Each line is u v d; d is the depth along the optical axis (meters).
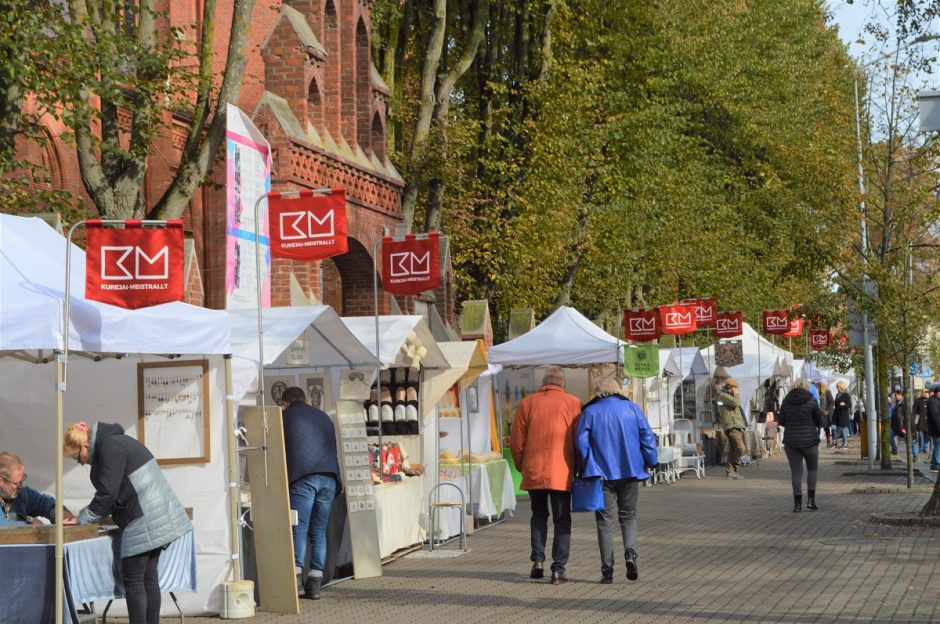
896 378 49.59
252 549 12.88
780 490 26.58
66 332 9.48
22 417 12.90
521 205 33.81
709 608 11.79
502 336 35.94
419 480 17.39
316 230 17.02
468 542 18.30
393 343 16.50
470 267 34.31
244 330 13.88
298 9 25.92
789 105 45.94
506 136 35.50
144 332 10.84
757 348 42.84
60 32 16.41
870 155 29.05
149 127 18.33
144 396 12.65
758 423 42.44
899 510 20.80
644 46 38.88
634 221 38.03
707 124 46.66
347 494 14.63
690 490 27.33
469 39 31.38
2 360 12.88
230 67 18.42
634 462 13.51
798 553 15.73
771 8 47.69
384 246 19.38
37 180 17.45
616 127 36.78
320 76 25.53
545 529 14.07
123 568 9.92
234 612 12.17
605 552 13.62
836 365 55.38
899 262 27.77
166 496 10.06
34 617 9.58
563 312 27.12
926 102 15.47
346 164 25.95
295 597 12.41
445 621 11.53
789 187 31.33
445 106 30.14
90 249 10.72
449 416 20.88
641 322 29.38
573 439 13.70
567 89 35.00
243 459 13.72
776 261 46.03
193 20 31.47
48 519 10.97
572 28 37.31
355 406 14.95
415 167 29.28
